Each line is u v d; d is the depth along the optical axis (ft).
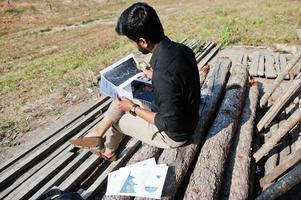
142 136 11.69
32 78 28.86
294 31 36.94
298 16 46.88
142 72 12.86
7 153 17.04
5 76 30.91
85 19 79.77
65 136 16.40
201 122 13.44
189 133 10.81
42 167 14.29
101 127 12.01
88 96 23.34
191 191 10.49
